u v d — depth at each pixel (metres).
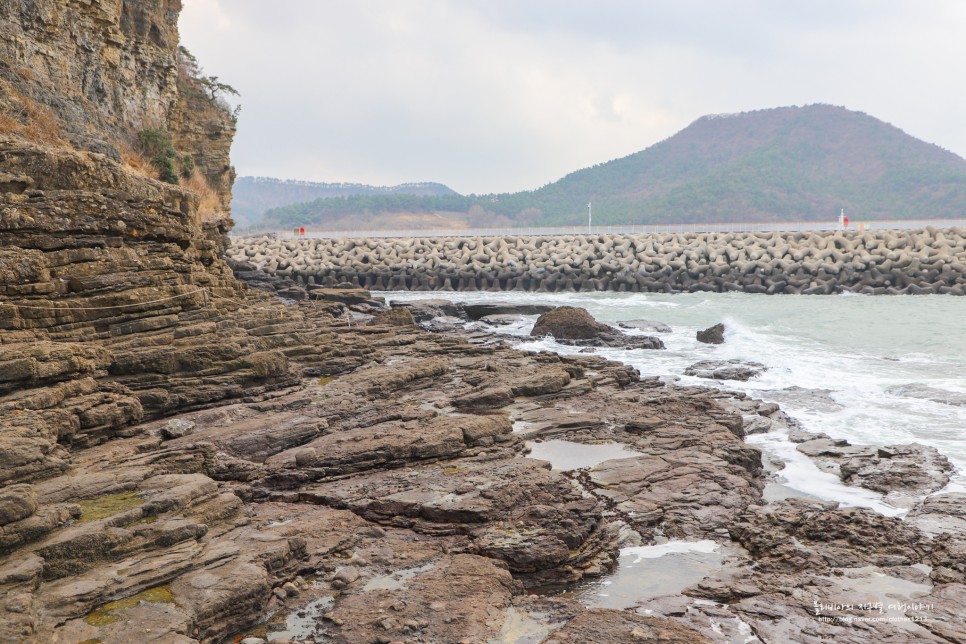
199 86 46.06
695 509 9.90
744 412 15.55
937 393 17.25
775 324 30.02
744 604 7.47
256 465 10.45
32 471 8.23
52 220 13.88
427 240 57.53
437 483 9.94
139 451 10.41
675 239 51.97
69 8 27.17
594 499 9.52
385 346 20.81
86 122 25.19
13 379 10.40
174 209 17.38
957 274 42.09
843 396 17.38
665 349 24.39
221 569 7.09
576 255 50.59
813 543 9.01
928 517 9.77
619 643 6.52
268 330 17.45
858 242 47.28
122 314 13.92
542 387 15.70
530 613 7.11
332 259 54.75
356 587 7.45
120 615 6.30
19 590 6.29
